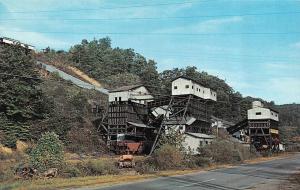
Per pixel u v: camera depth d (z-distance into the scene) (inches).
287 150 4507.9
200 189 854.5
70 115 2272.4
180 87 2551.7
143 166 1414.9
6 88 1812.3
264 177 1213.7
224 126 3939.5
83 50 4950.8
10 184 856.3
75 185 891.4
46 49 4845.0
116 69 5206.7
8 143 1648.6
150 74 5246.1
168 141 1945.1
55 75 3198.8
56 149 1145.4
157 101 2588.6
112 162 1441.9
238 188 895.7
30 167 1069.1
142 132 2476.6
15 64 1900.8
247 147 2834.6
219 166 1784.0
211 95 2847.0
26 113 1857.8
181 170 1501.0
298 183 1023.0
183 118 2472.9
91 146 2150.6
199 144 2428.6
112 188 851.4
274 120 3695.9
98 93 3253.0
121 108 2443.4
